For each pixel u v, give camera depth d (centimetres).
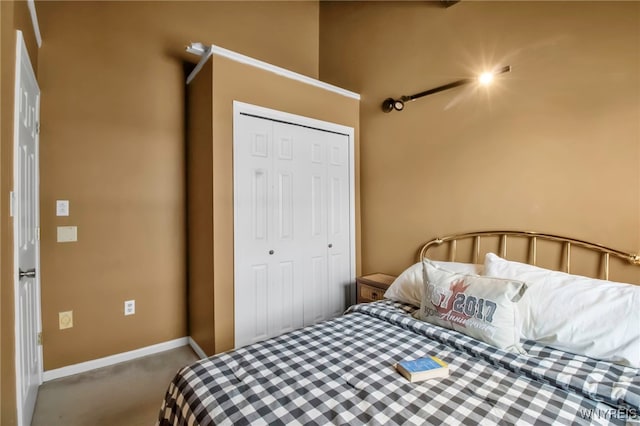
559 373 111
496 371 120
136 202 246
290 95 259
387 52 280
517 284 137
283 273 253
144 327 250
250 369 122
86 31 226
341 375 118
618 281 160
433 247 245
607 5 162
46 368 212
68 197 219
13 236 133
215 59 221
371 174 297
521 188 196
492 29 209
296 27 346
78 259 223
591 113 168
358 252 305
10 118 134
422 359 124
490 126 210
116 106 238
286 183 255
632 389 98
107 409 181
